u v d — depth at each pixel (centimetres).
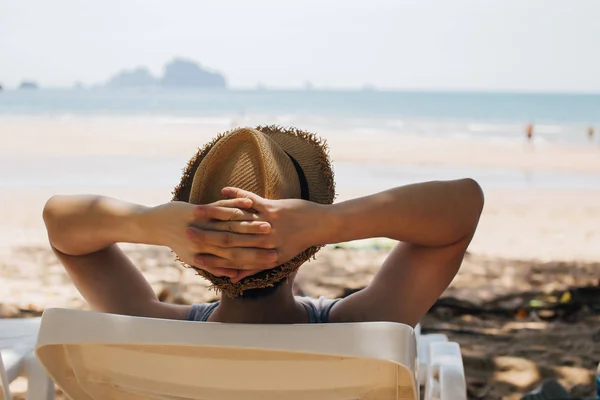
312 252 127
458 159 2042
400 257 143
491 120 4369
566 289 548
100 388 125
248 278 123
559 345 443
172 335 106
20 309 488
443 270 139
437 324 478
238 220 114
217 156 120
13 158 1842
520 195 1344
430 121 4003
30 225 927
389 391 115
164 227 119
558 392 107
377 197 123
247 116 4284
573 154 2325
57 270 602
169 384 120
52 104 5303
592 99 7862
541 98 8144
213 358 115
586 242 849
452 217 127
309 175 134
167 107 5212
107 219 126
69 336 110
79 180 1420
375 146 2419
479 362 413
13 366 163
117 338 108
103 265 147
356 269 582
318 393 117
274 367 115
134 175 1517
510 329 470
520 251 762
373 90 13912
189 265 126
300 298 147
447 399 158
